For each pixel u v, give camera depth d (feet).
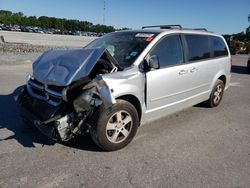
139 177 11.94
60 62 14.10
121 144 14.34
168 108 17.30
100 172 12.19
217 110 22.53
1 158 13.07
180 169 12.73
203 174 12.38
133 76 14.47
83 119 13.10
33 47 80.48
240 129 18.34
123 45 16.70
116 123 13.94
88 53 13.52
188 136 16.66
